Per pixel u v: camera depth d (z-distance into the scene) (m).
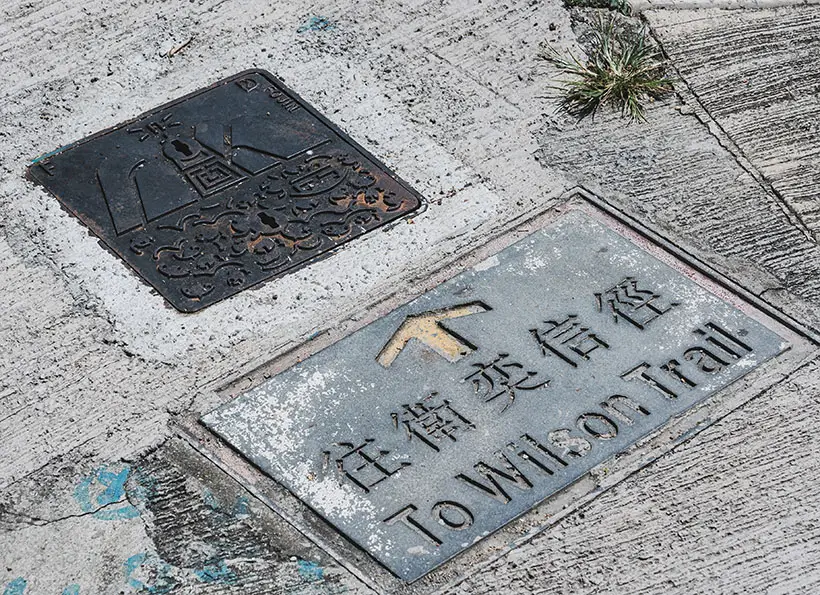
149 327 2.57
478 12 2.95
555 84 2.85
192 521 2.40
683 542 2.36
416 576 2.35
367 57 2.89
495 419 2.46
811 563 2.34
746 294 2.59
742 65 2.88
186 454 2.45
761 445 2.44
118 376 2.52
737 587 2.33
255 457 2.44
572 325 2.55
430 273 2.62
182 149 2.77
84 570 2.36
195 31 2.93
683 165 2.74
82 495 2.42
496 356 2.53
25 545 2.38
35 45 2.91
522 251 2.64
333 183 2.71
